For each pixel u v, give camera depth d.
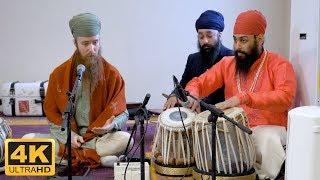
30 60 5.86
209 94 3.69
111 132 3.51
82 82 3.52
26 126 5.04
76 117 3.56
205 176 2.88
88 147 3.49
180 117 3.05
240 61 3.32
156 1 5.81
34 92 5.58
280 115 3.29
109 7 5.80
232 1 5.82
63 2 5.77
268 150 3.04
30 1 5.76
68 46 5.85
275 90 3.13
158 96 5.95
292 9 3.63
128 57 5.89
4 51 5.84
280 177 3.04
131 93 5.93
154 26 5.85
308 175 2.45
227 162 2.87
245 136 2.86
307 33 3.28
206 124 2.86
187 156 3.09
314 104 3.17
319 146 2.43
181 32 5.87
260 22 3.24
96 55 3.50
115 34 5.85
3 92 5.62
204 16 3.95
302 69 3.40
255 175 2.96
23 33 5.82
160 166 3.13
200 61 4.05
